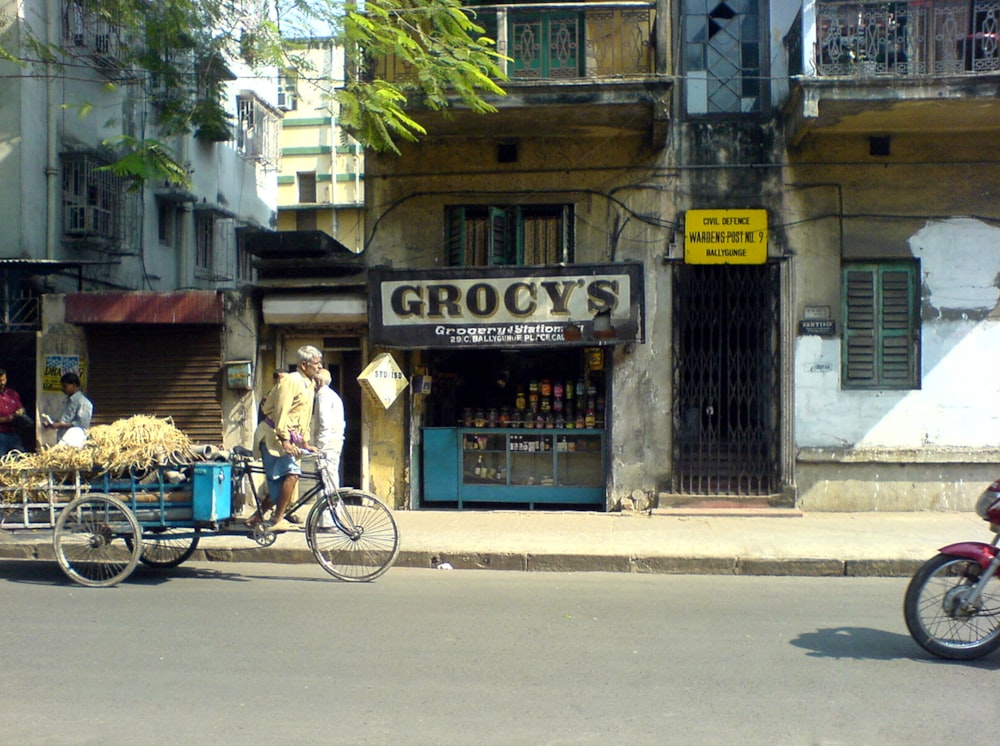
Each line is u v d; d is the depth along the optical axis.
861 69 10.91
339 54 12.80
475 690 5.29
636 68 11.73
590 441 12.11
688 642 6.32
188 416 12.26
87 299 12.22
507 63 11.69
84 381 12.38
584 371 12.31
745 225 11.63
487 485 12.27
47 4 14.39
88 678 5.49
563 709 4.98
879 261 11.67
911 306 11.65
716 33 11.93
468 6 12.01
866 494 11.61
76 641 6.29
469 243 12.27
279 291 12.11
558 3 11.91
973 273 11.52
